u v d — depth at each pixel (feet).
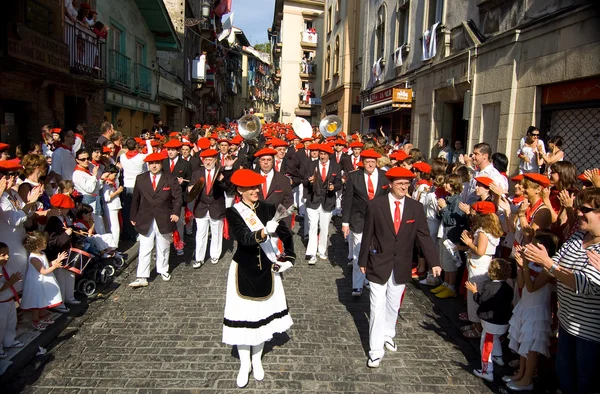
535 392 13.76
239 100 225.97
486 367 14.66
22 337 16.35
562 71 25.45
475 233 17.06
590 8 23.15
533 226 15.44
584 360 11.57
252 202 14.33
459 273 22.85
